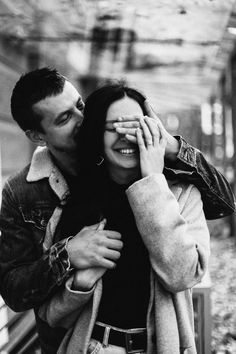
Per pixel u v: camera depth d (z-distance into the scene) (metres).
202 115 14.73
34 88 1.74
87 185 1.64
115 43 5.63
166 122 22.28
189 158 1.61
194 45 5.64
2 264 1.70
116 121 1.50
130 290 1.56
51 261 1.53
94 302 1.52
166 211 1.46
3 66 5.29
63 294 1.53
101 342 1.56
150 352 1.53
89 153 1.57
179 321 1.55
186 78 8.50
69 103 1.75
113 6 4.10
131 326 1.56
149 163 1.50
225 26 4.77
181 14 4.38
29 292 1.58
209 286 2.94
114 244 1.52
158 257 1.45
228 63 8.45
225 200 1.66
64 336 1.75
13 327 3.49
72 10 4.12
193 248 1.47
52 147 1.82
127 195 1.50
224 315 4.61
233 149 8.86
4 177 5.18
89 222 1.64
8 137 5.46
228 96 10.98
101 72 8.52
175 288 1.46
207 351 2.94
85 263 1.50
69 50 6.07
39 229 1.74
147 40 5.45
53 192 1.76
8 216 1.75
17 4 3.92
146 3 4.04
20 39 5.24
